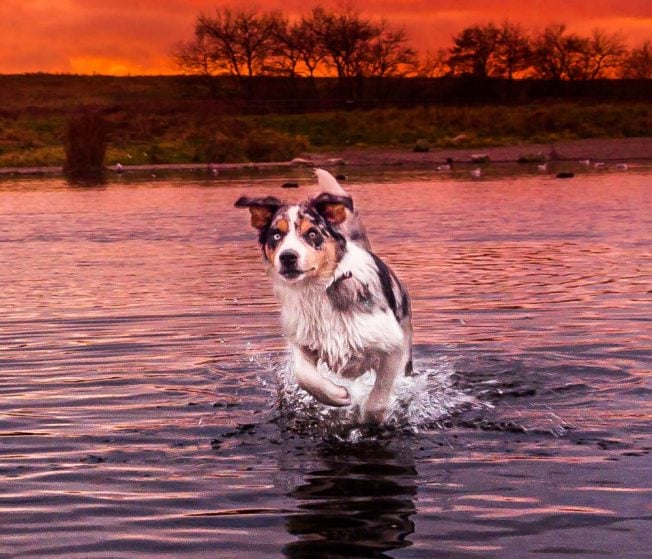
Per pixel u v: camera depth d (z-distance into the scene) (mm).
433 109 69188
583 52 92250
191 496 5445
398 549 4699
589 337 9156
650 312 10266
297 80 93750
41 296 12031
